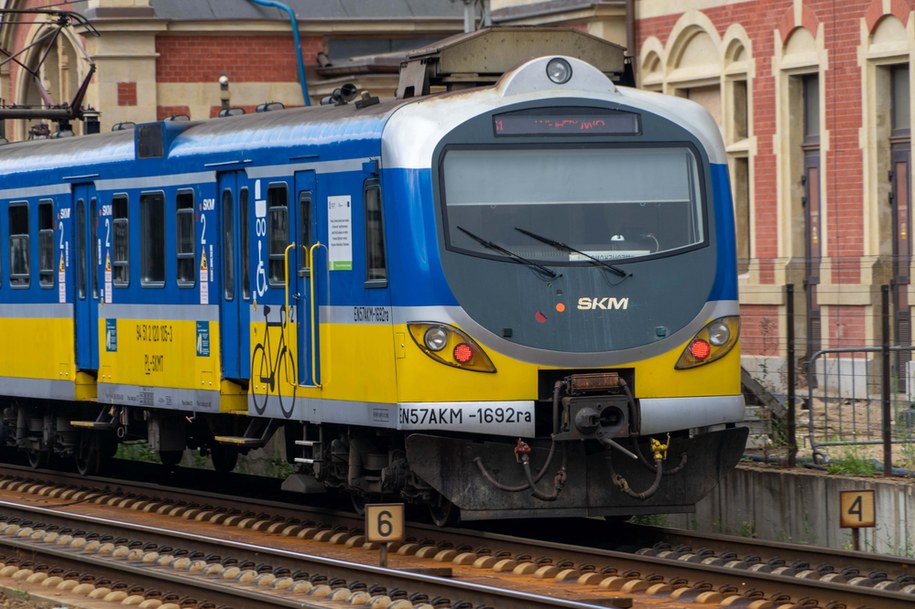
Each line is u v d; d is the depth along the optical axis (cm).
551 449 3269
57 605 2875
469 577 3006
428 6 8931
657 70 6322
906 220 5200
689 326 3328
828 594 2608
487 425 3212
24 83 9431
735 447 3406
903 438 3819
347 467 3553
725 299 3378
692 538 3238
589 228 3297
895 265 4353
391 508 2975
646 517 3897
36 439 4962
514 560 3105
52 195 4584
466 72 3541
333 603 2764
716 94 6050
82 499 4434
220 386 3844
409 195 3212
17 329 4781
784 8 5581
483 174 3256
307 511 3797
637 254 3319
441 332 3194
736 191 5928
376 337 3284
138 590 2923
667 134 3372
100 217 4350
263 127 3722
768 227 5725
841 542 3434
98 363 4397
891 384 3897
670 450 3372
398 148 3225
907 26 5078
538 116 3303
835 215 5403
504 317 3228
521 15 6919
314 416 3491
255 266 3703
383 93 8381
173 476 4956
